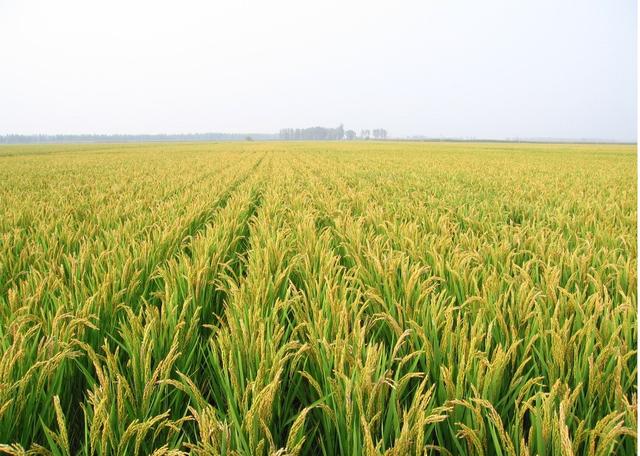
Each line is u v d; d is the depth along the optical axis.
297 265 4.01
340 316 2.54
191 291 3.19
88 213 7.40
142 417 1.95
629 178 15.27
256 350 2.23
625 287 3.46
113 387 2.04
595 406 2.11
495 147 66.12
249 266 3.93
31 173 18.12
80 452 1.91
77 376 2.57
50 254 4.45
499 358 1.98
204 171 18.83
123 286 3.33
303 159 30.38
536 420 1.74
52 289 3.22
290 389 2.29
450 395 1.96
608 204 7.95
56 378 2.20
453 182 13.09
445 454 1.79
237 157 34.47
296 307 2.85
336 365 2.08
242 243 6.36
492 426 1.80
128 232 5.46
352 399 1.90
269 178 16.39
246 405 1.87
